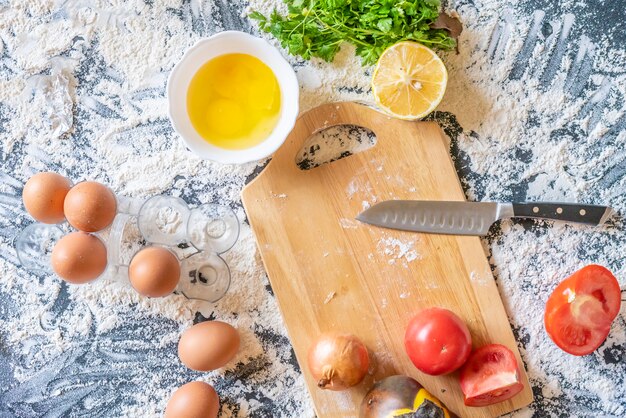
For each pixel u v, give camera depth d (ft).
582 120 2.81
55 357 2.85
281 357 2.83
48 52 2.84
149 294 2.63
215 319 2.83
